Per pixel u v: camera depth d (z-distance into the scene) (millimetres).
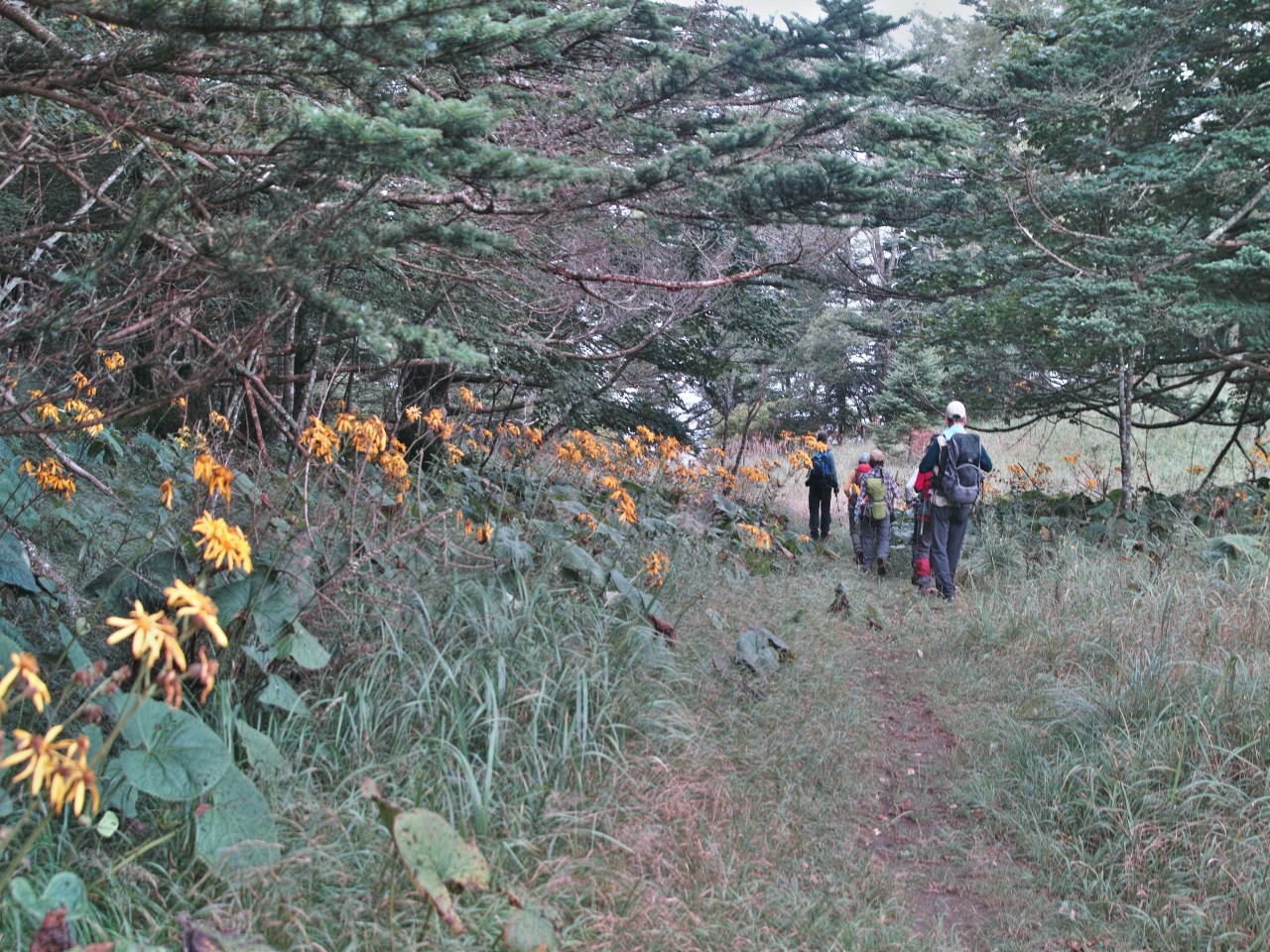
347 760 3387
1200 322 8539
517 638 4250
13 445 5488
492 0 2760
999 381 12742
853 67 7027
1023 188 9938
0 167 4258
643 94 5926
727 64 6859
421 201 4676
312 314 6410
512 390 11383
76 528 4836
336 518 4441
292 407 6930
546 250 6469
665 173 4758
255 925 2469
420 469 5559
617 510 6453
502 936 2523
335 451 3979
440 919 2582
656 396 13234
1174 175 9133
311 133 2965
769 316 12430
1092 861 3719
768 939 3100
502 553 5031
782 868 3592
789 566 9352
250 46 2936
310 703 3707
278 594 3523
